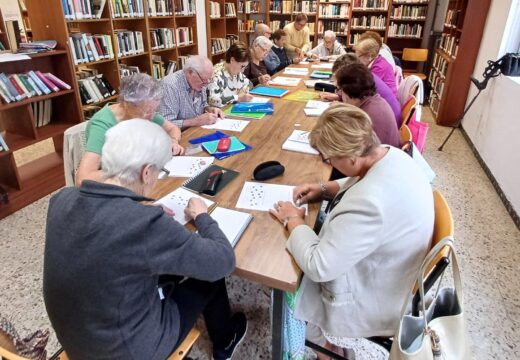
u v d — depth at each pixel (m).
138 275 0.84
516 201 2.63
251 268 1.03
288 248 1.10
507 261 2.21
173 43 4.73
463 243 2.38
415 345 0.95
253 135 2.04
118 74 3.70
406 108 2.58
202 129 2.15
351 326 1.15
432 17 6.21
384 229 0.98
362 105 1.97
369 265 1.07
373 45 3.24
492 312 1.83
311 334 1.42
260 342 1.65
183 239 0.88
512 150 2.85
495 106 3.40
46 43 2.90
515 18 3.45
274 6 7.08
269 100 2.82
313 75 3.77
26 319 1.75
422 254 1.04
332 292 1.12
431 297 1.11
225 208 1.30
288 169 1.62
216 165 1.65
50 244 0.86
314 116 2.40
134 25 4.11
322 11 6.73
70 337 0.91
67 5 3.01
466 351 0.94
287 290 1.00
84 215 0.82
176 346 1.09
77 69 3.53
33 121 2.81
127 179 0.91
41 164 3.22
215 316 1.41
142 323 0.92
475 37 4.25
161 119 2.03
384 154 1.10
